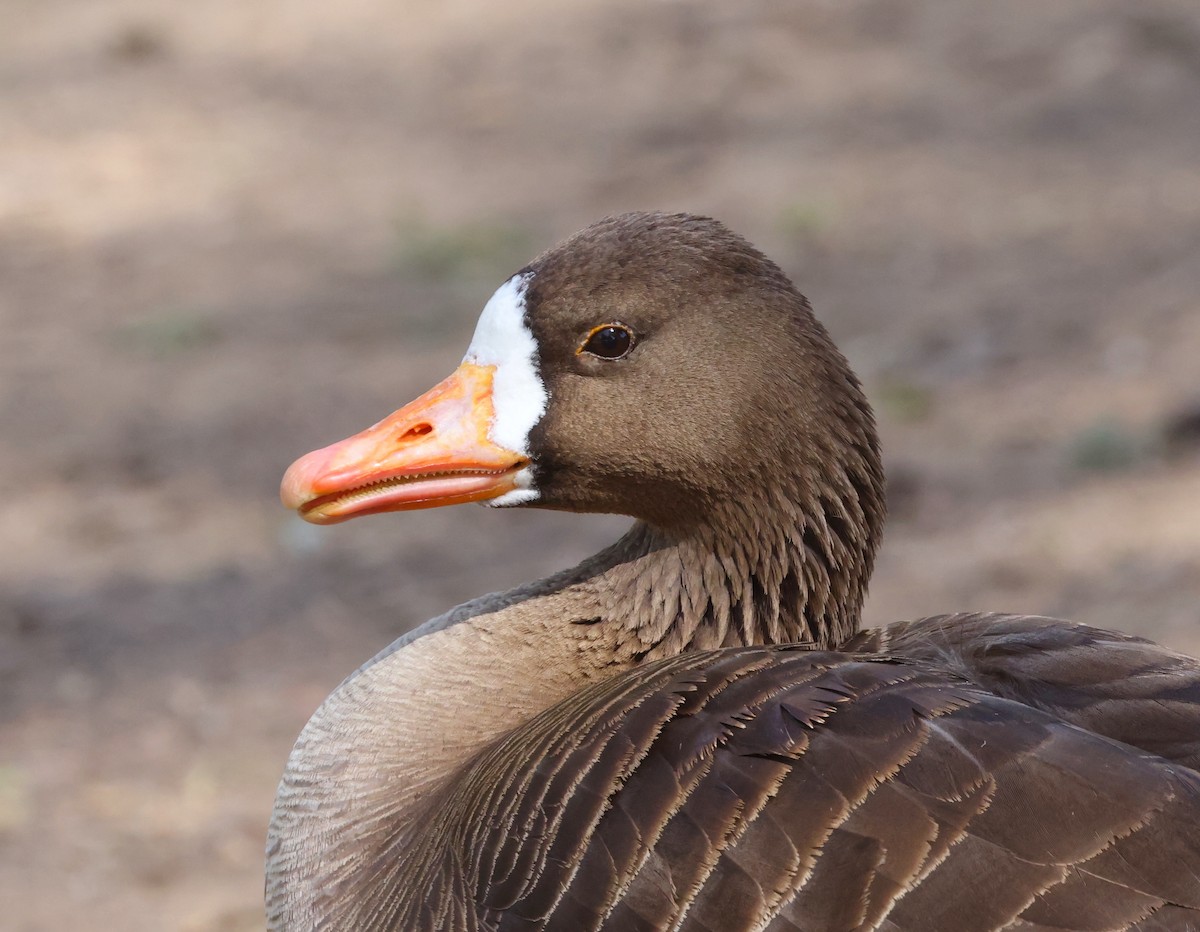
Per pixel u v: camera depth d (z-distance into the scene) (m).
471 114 24.88
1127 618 11.59
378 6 29.69
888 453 14.75
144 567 14.12
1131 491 13.52
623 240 6.59
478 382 6.76
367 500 6.75
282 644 12.88
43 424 16.80
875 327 17.22
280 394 17.06
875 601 12.34
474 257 20.03
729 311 6.46
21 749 11.61
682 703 5.60
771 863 5.10
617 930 5.21
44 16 30.73
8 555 14.35
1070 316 16.80
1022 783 5.08
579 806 5.43
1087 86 22.80
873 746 5.25
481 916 5.50
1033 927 4.85
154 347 18.45
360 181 22.95
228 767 11.31
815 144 22.12
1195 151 20.50
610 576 6.63
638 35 26.86
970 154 21.34
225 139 24.75
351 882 6.11
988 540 13.12
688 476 6.50
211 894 9.99
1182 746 5.41
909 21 25.94
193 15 30.03
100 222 22.30
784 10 26.88
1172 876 4.88
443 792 6.06
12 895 9.98
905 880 4.96
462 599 13.37
